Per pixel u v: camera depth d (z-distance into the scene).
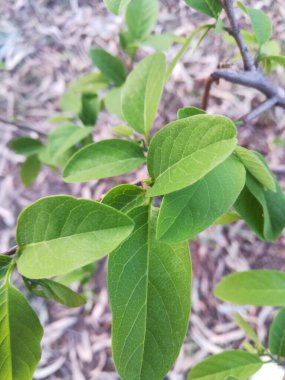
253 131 0.59
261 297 0.26
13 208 0.66
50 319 0.59
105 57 0.37
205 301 0.56
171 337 0.16
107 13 0.76
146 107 0.20
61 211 0.15
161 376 0.16
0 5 0.83
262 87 0.25
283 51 0.61
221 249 0.58
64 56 0.75
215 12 0.23
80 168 0.20
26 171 0.48
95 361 0.56
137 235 0.16
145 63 0.21
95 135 0.63
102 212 0.14
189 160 0.15
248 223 0.19
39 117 0.71
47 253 0.15
